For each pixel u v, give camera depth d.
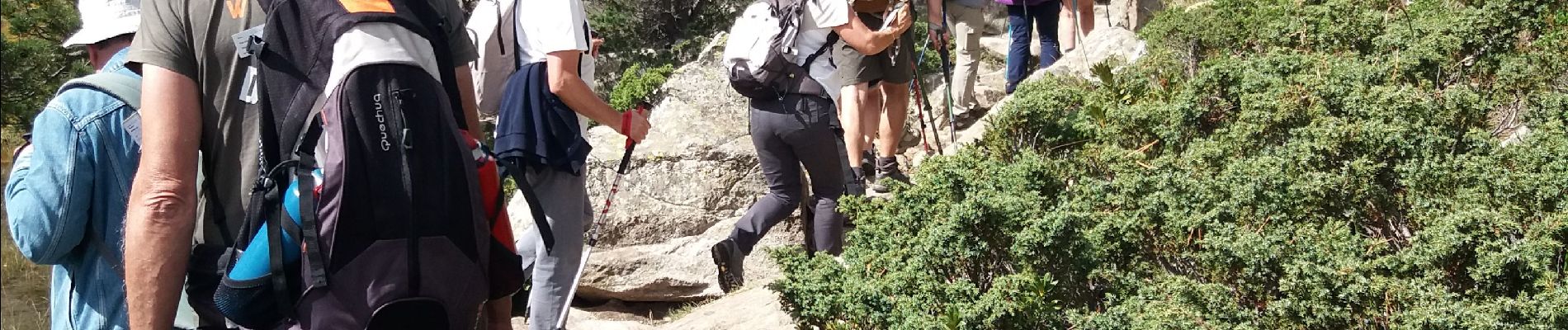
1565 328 2.96
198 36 2.34
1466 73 5.18
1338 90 4.57
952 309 3.30
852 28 5.19
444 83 2.51
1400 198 3.87
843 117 6.05
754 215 5.39
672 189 6.64
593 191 6.71
